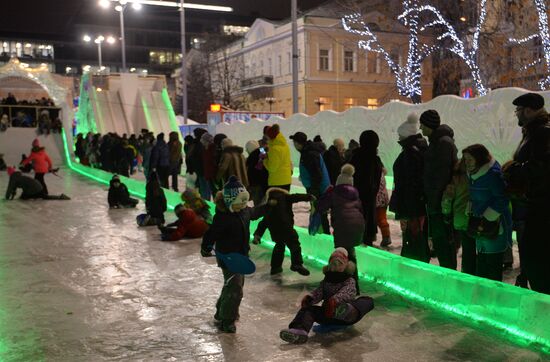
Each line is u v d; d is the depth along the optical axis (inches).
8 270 279.3
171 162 612.4
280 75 1875.0
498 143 413.7
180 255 309.9
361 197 238.2
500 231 189.0
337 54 1713.8
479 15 796.0
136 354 167.9
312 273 260.2
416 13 925.2
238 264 181.2
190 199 370.6
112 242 351.9
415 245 238.1
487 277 197.2
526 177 159.5
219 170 353.7
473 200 190.7
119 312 209.5
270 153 305.3
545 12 693.3
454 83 903.1
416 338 174.9
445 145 210.1
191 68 2368.4
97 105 1322.6
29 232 392.5
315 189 266.7
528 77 756.6
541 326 167.0
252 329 188.2
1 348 173.9
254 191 329.4
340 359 160.6
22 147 1190.9
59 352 170.4
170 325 194.1
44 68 1596.9
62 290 241.1
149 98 1331.2
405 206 234.8
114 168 843.4
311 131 681.6
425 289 213.2
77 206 538.9
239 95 2142.0
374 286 234.5
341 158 331.0
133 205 525.0
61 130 1245.7
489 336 174.6
